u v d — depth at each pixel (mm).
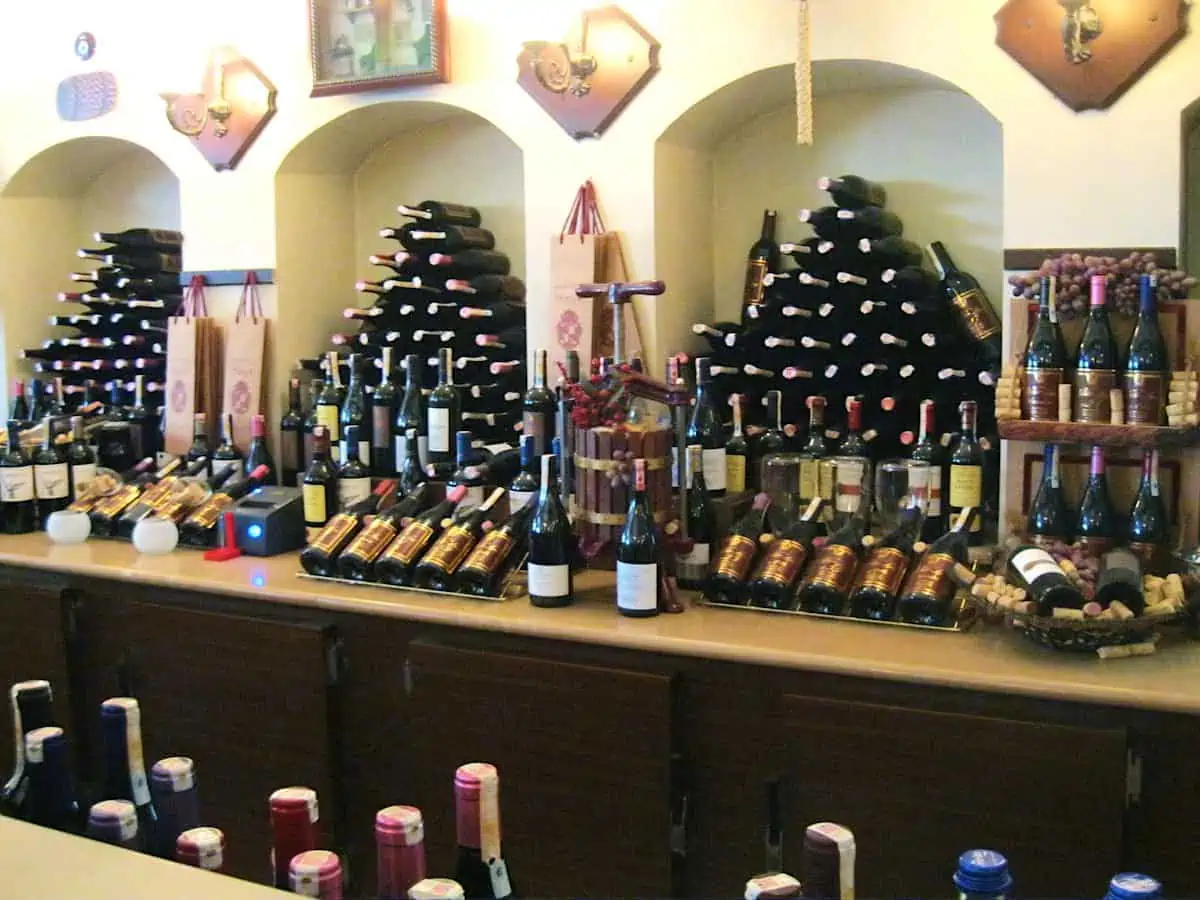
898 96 3416
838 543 2531
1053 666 2113
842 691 2193
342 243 4223
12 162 4531
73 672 3098
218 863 1154
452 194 4117
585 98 3311
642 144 3268
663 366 3352
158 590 2984
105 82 4227
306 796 1129
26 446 3701
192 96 3973
